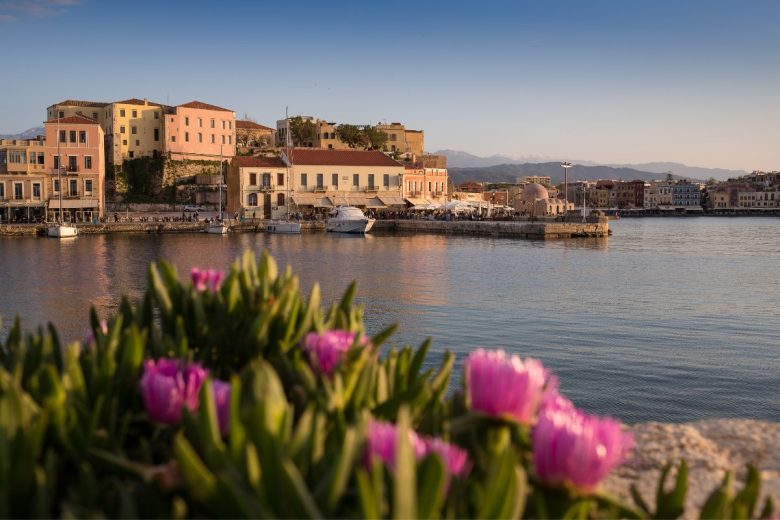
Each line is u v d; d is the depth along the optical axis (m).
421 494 2.07
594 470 2.29
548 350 24.09
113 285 42.22
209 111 130.25
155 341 3.58
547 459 2.33
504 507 2.17
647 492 4.72
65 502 2.34
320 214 114.19
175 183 125.94
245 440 2.32
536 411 2.96
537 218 115.44
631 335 26.88
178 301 3.94
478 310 33.25
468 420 2.57
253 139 155.88
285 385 3.31
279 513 2.16
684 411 17.14
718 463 5.30
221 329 3.65
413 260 61.41
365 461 2.45
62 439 2.69
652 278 47.84
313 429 2.50
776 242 94.56
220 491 2.13
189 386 2.95
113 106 125.12
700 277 48.56
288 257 63.91
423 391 3.20
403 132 170.12
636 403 17.73
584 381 19.75
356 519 2.21
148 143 128.62
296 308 3.72
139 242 82.81
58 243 80.38
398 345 25.00
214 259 60.97
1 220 98.19
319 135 154.00
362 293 39.44
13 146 98.12
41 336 3.62
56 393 2.74
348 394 3.06
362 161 117.31
